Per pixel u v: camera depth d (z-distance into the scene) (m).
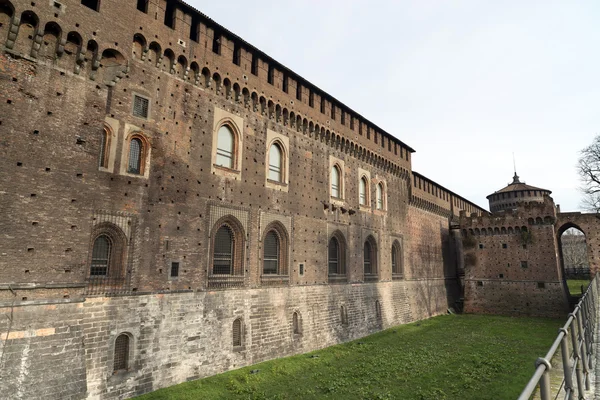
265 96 30.55
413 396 21.44
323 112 37.12
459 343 35.09
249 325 26.84
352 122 41.44
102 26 20.16
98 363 18.89
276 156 31.84
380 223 44.56
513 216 56.22
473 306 57.50
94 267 19.97
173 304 22.59
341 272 37.84
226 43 27.86
